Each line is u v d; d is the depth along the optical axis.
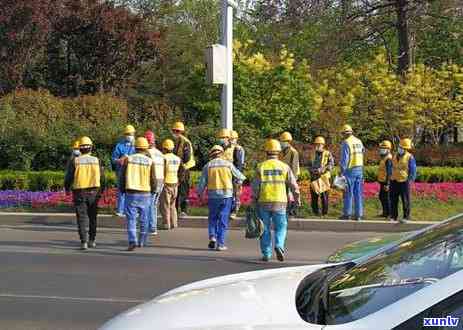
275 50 31.41
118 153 15.63
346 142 15.59
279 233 11.48
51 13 29.27
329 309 3.52
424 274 3.59
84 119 23.08
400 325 3.05
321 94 27.94
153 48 32.12
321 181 16.08
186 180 15.90
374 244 7.03
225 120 15.94
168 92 35.56
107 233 14.84
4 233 14.68
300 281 4.15
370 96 27.88
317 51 29.86
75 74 31.97
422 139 30.11
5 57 28.80
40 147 20.84
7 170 20.42
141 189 12.54
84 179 12.50
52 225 16.05
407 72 28.28
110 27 30.48
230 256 12.05
